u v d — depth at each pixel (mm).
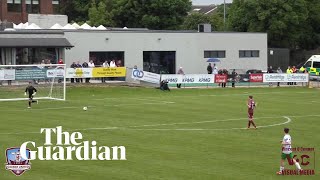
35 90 61438
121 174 30703
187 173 31062
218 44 97562
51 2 135500
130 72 84625
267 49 106250
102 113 55438
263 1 119312
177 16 132875
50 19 103688
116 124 48219
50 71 71500
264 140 41531
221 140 41344
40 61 84375
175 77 84188
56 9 148125
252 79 88625
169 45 94125
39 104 62594
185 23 142125
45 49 84875
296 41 124562
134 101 66312
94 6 137750
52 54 85500
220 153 36562
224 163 33656
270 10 119312
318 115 55781
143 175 30516
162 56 94250
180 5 132500
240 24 124375
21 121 49438
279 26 118812
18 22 131125
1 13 128750
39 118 51500
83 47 88062
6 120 50031
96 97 70125
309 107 62375
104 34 89250
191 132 44719
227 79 86625
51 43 83875
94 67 82125
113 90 76812
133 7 131875
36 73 71438
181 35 94875
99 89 76688
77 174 30703
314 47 130000
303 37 125250
